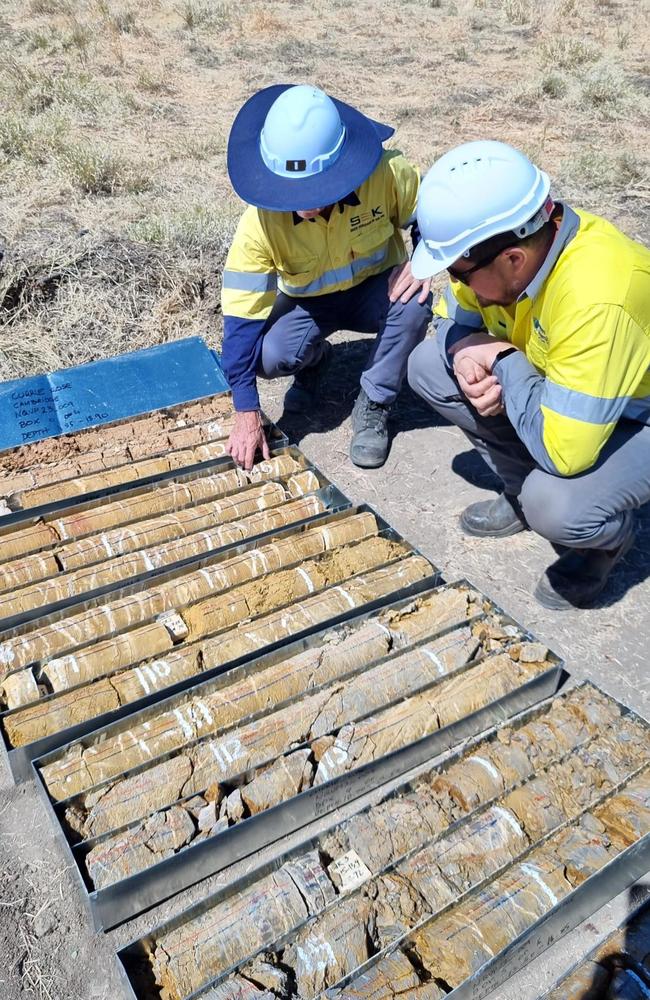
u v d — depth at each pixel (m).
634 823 2.07
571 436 2.25
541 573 3.07
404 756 2.29
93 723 2.30
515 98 8.38
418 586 2.78
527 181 2.07
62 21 10.60
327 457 3.71
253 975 1.80
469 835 2.07
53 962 1.96
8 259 4.61
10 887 2.11
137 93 8.32
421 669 2.48
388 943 1.90
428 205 2.14
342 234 3.17
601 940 1.96
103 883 1.98
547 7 12.18
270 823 2.11
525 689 2.43
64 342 4.41
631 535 2.73
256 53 9.94
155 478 3.27
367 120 3.06
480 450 3.04
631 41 10.59
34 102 7.65
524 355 2.51
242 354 3.21
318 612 2.66
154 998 1.82
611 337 2.12
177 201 5.63
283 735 2.29
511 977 1.92
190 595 2.75
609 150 7.02
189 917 1.91
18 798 2.31
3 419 3.45
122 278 4.67
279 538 2.96
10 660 2.50
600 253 2.13
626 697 2.59
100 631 2.62
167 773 2.18
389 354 3.43
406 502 3.44
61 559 2.88
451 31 10.99
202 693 2.40
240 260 3.16
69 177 5.74
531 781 2.19
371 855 2.06
